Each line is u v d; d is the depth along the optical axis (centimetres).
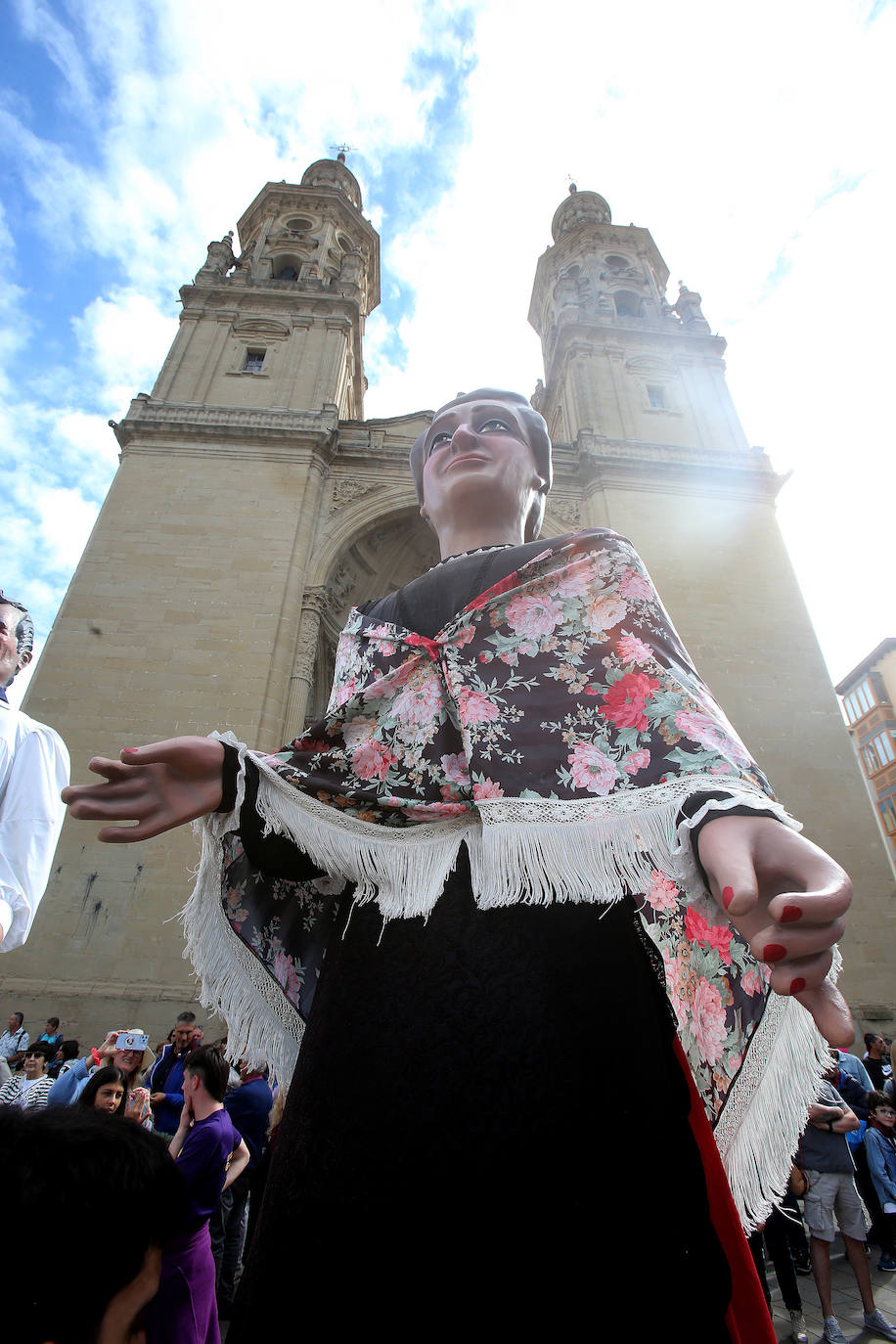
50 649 1530
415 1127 105
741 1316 117
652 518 1980
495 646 150
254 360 2255
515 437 235
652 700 129
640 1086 112
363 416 3048
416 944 122
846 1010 80
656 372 2459
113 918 1238
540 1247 96
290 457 1931
